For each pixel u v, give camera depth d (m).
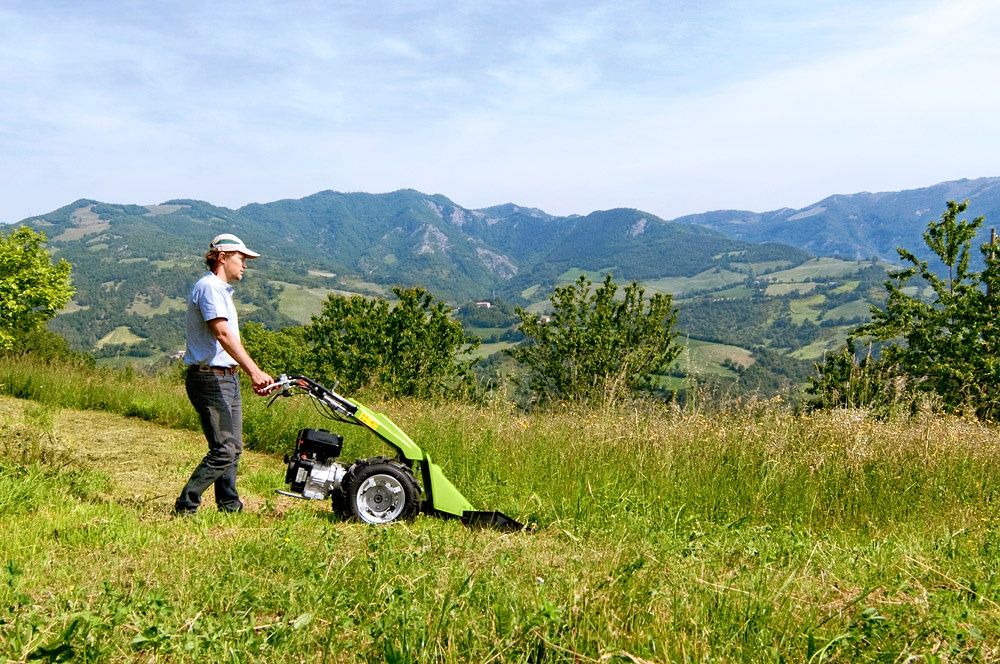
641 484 7.91
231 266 6.20
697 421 9.25
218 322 5.97
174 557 4.52
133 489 6.90
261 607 3.76
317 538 5.20
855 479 7.80
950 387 20.59
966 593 4.49
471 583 3.98
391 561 4.44
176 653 3.10
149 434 10.40
